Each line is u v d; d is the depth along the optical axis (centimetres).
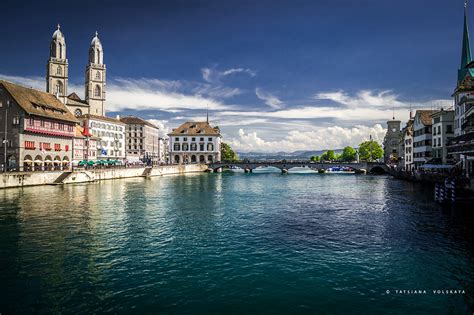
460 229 2477
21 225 2544
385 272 1628
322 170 12088
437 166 5819
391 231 2430
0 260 1766
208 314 1234
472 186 3500
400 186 5984
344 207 3562
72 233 2322
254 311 1255
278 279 1540
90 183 6291
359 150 15388
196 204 3734
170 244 2083
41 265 1698
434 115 7181
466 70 7162
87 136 9000
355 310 1269
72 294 1381
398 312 1258
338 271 1641
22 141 5900
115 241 2138
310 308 1279
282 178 8688
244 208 3475
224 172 12238
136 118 14700
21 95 6197
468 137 4325
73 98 11988
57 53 11538
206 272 1620
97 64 12200
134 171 8350
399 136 12462
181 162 12912
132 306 1288
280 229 2505
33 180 5272
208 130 13012
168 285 1470
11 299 1338
